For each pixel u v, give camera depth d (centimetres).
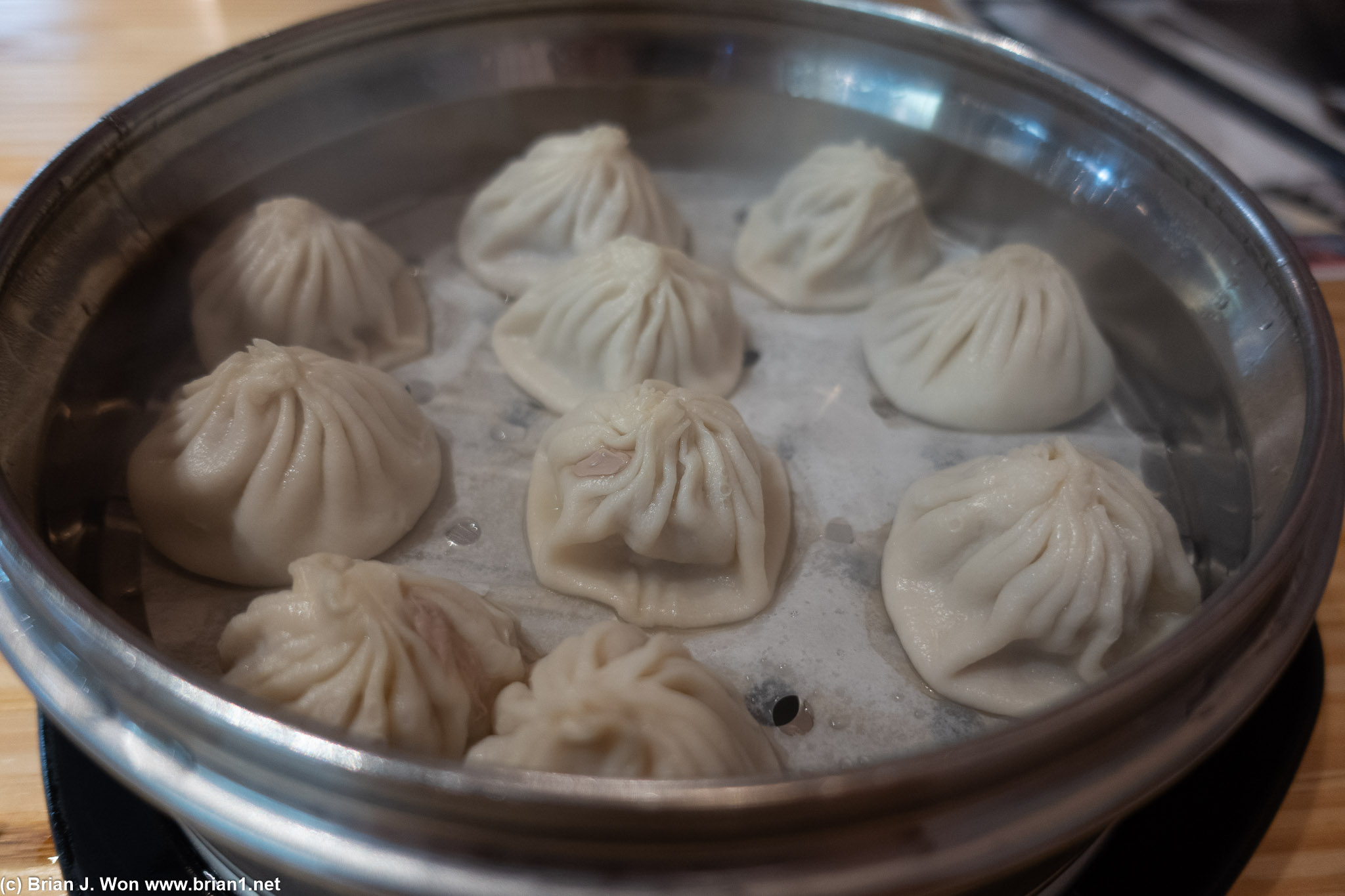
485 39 30
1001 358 28
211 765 19
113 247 26
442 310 31
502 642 24
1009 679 25
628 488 25
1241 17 39
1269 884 23
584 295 29
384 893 18
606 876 18
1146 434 28
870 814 18
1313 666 25
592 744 21
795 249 32
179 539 25
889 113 31
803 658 25
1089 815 19
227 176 28
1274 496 22
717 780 17
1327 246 32
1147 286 28
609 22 31
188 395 26
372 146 30
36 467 23
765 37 31
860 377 30
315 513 25
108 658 19
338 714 22
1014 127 30
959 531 25
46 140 32
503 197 31
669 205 32
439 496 27
